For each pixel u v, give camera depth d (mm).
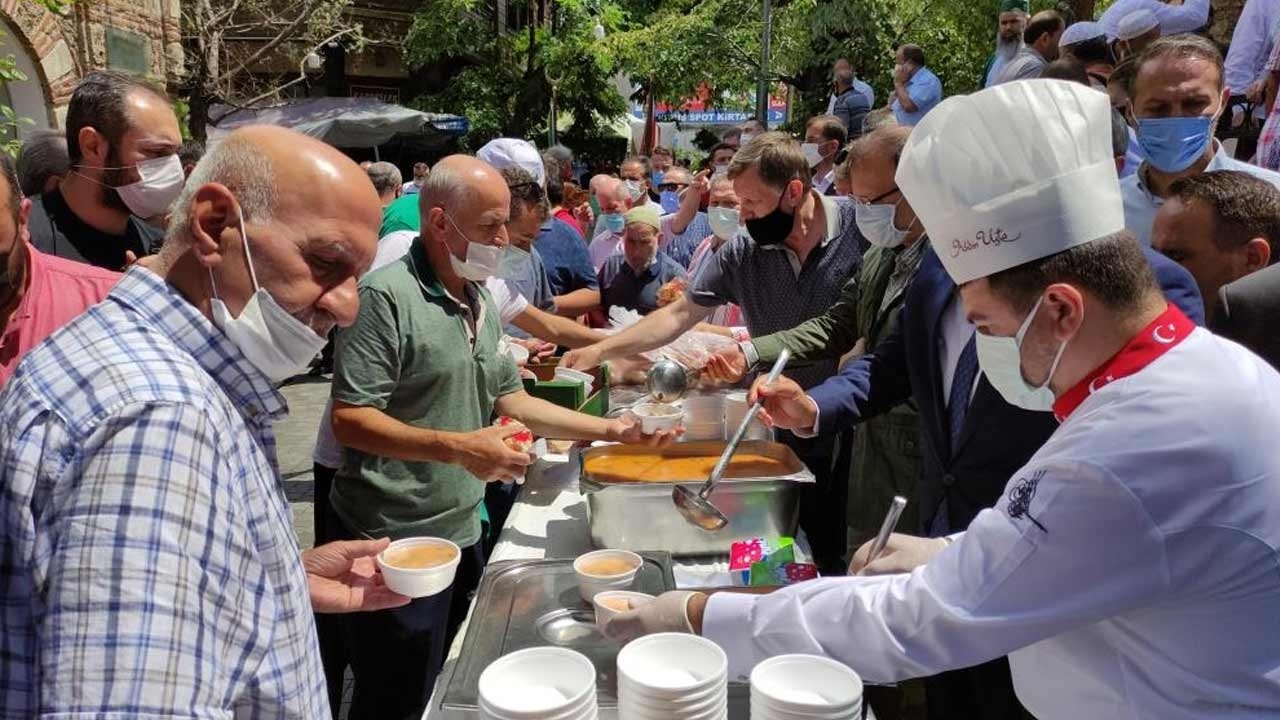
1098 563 947
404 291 2037
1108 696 1036
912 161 1140
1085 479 948
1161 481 927
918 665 1084
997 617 1005
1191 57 2475
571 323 3352
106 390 842
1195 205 1901
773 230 2785
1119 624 1006
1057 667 1092
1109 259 994
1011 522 1007
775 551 1822
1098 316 1010
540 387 2604
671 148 20797
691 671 1161
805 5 12898
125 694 776
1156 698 992
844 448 2918
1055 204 1003
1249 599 941
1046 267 1016
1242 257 1873
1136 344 1003
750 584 1701
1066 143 997
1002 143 1027
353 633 2170
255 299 951
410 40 13656
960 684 1922
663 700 1062
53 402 841
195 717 812
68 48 7047
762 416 2125
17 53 6680
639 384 3123
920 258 2229
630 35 15031
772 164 2691
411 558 1567
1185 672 968
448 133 12656
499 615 1593
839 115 8656
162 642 794
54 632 785
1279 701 945
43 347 906
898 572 1251
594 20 15289
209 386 927
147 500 811
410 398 2088
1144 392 963
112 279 2010
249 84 11773
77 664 776
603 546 1943
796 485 1972
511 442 1964
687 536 1936
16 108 6887
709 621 1251
